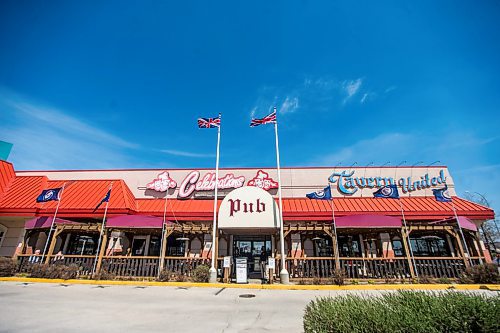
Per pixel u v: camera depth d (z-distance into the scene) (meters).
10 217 18.20
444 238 18.19
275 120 16.92
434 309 3.30
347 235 18.88
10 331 5.66
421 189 20.45
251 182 21.27
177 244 19.73
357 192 20.80
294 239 18.72
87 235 19.33
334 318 3.22
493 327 2.96
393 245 18.33
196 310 7.96
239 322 6.70
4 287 11.38
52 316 6.95
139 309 7.96
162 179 21.67
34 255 14.95
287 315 7.46
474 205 18.08
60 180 21.05
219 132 17.09
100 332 5.74
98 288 11.77
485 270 12.48
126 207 17.67
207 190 21.03
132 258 14.88
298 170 21.66
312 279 14.07
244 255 19.14
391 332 2.91
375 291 11.50
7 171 21.11
